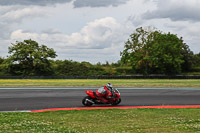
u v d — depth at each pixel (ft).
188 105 45.93
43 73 151.94
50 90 72.08
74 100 51.55
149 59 164.76
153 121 30.48
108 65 192.44
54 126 27.50
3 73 147.84
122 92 67.67
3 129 25.50
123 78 138.10
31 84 91.81
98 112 36.99
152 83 100.07
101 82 105.40
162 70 177.88
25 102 48.62
